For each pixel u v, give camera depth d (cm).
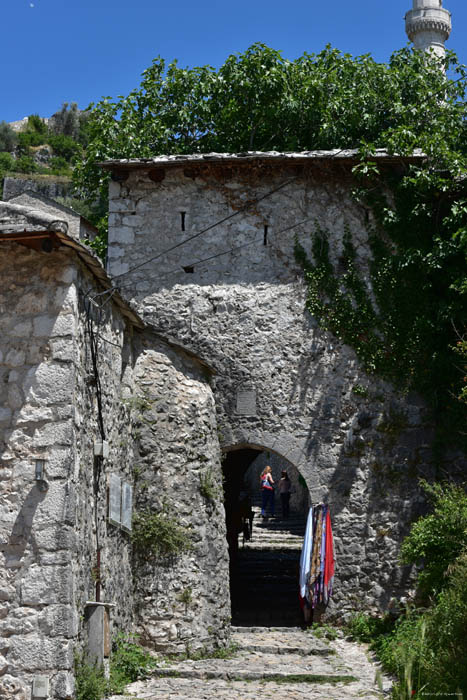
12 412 795
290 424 1224
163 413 1067
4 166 4600
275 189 1292
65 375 792
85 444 834
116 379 977
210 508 1071
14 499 773
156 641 988
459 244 1230
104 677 807
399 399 1227
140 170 1306
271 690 860
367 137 1662
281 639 1097
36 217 771
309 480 1207
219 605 1044
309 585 1144
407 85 1747
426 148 1256
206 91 1758
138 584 1003
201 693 841
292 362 1241
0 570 759
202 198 1299
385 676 912
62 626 739
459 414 1218
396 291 1251
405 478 1207
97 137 1792
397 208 1272
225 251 1280
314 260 1269
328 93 1692
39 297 814
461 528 998
